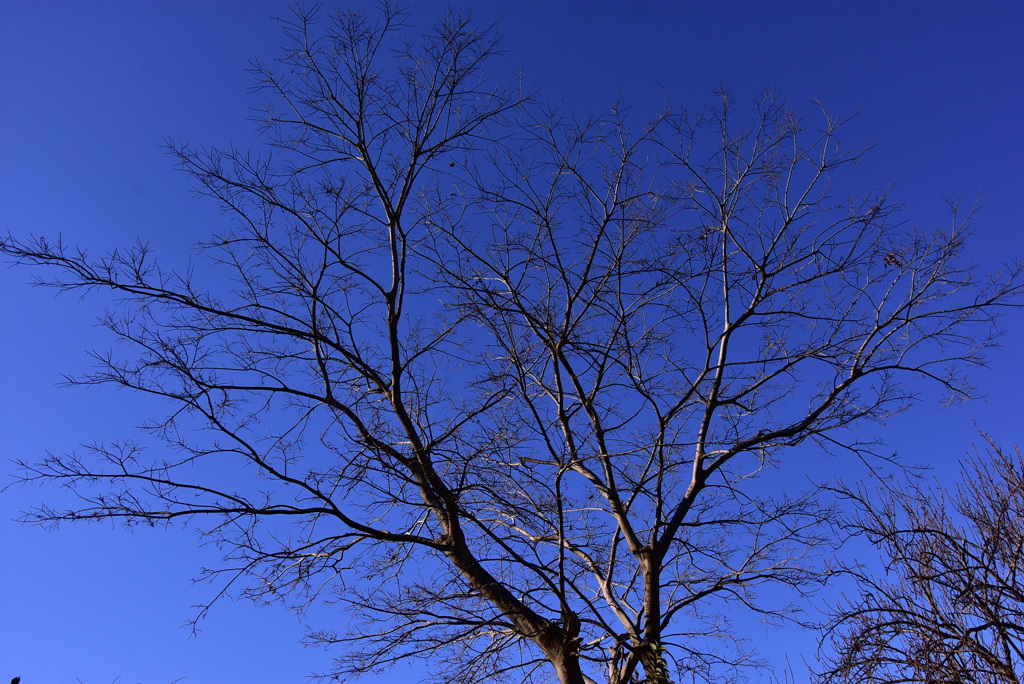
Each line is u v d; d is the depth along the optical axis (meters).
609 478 8.80
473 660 8.48
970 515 8.20
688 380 8.90
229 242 7.46
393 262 7.86
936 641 7.06
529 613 8.06
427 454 7.94
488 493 7.65
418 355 8.48
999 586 7.18
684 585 8.62
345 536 7.57
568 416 8.84
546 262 8.60
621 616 8.41
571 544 9.09
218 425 7.19
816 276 8.25
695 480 8.70
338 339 8.16
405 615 8.11
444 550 8.19
